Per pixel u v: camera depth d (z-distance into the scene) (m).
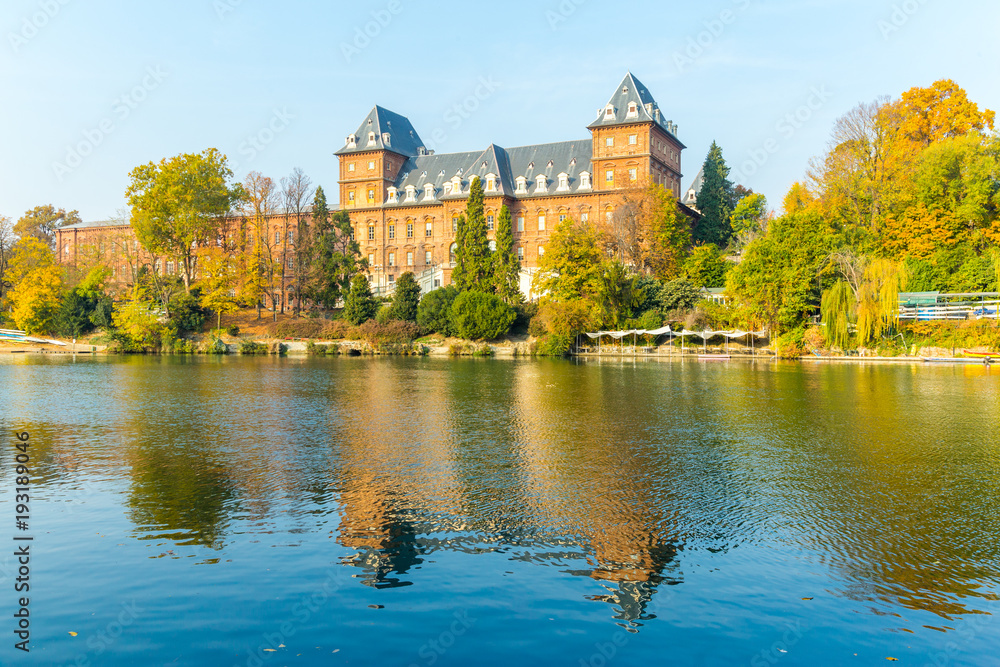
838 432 23.25
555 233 74.56
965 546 12.51
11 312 84.44
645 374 46.22
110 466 18.31
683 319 70.19
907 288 60.84
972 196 62.00
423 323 77.88
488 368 52.69
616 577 11.18
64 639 9.29
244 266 85.31
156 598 10.42
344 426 24.45
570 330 69.94
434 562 11.76
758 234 83.88
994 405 29.64
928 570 11.51
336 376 44.88
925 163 64.12
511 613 9.98
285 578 11.12
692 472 17.69
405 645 9.14
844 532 13.20
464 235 82.00
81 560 11.80
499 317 73.06
